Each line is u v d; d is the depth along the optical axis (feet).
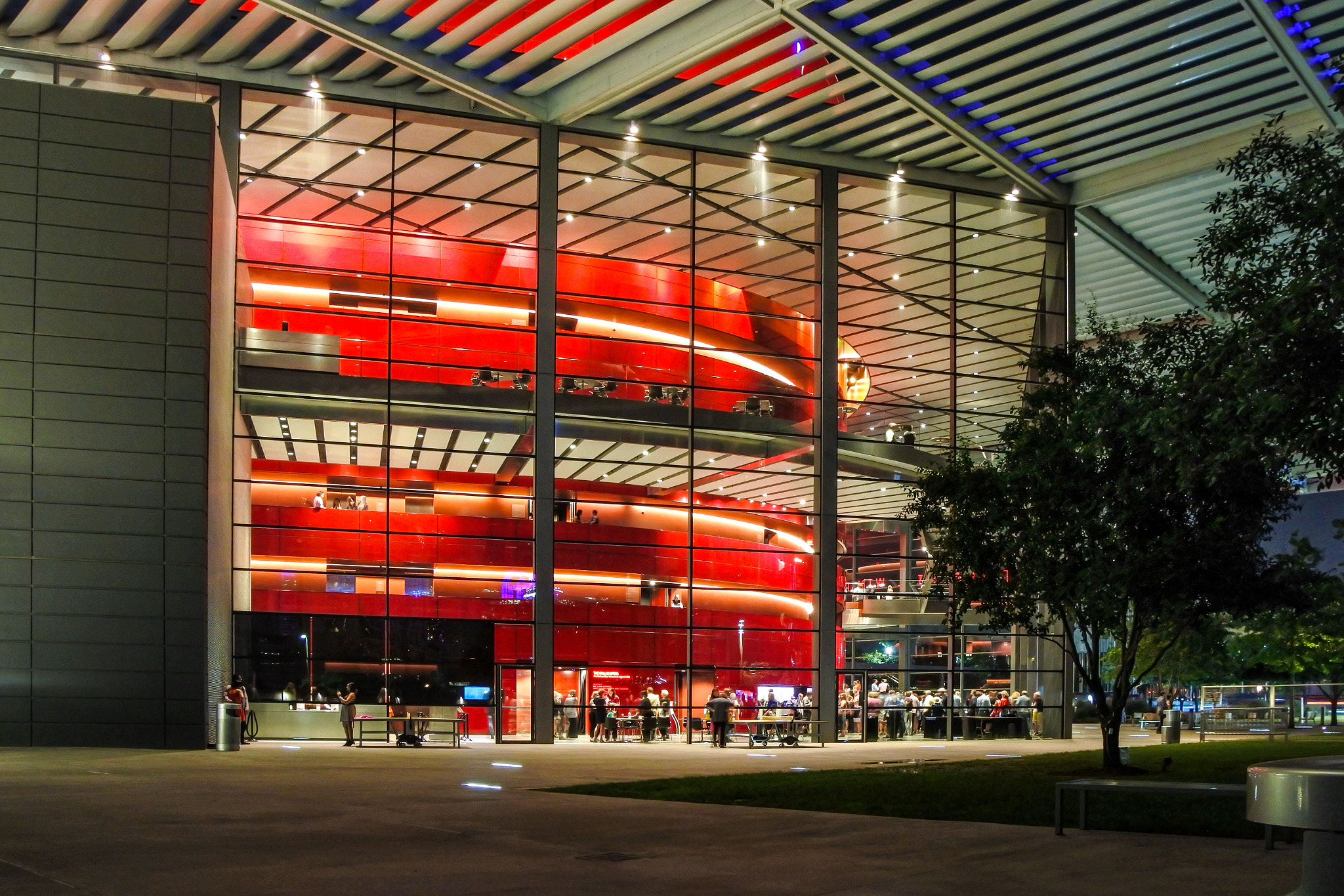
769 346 124.77
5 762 65.67
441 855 30.99
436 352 110.63
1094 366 74.13
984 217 131.34
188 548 81.46
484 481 114.93
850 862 30.63
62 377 80.23
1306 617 184.34
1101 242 140.15
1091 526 68.64
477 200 115.85
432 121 108.47
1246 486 64.49
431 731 104.17
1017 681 127.34
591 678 111.04
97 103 83.35
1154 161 121.80
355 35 94.17
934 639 124.98
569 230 122.93
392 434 109.09
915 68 102.73
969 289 132.26
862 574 123.65
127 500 80.59
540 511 108.88
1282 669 201.87
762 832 36.86
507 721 107.24
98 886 25.50
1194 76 103.19
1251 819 14.78
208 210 84.89
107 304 81.71
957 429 129.59
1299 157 46.91
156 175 83.92
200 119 85.40
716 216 122.31
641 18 95.09
